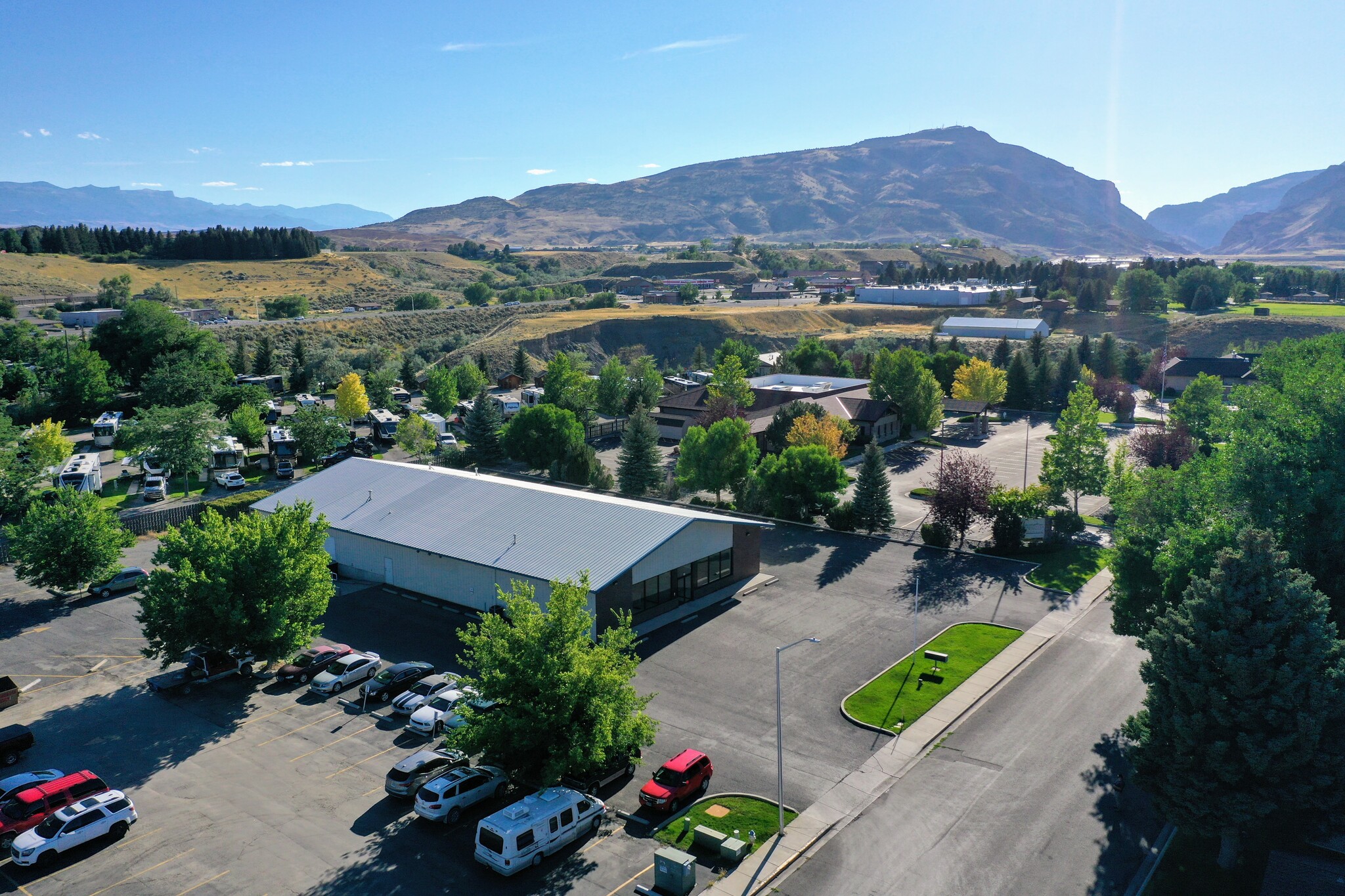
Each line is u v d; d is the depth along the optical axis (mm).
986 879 28656
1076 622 50969
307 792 34000
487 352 171500
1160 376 139625
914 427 114875
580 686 31500
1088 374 128250
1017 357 136000
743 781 34594
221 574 41531
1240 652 28156
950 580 58500
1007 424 121938
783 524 71125
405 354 167250
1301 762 27406
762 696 41719
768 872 28969
